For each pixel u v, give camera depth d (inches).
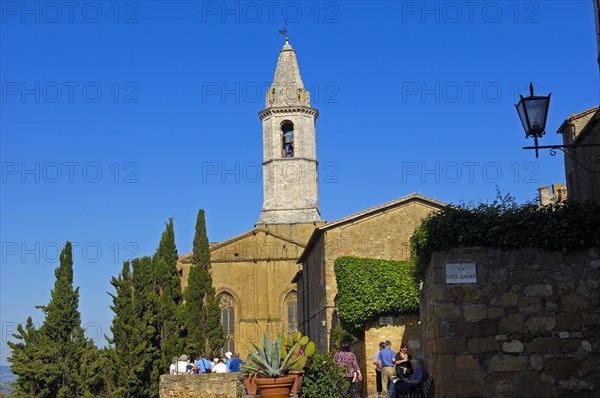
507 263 613.3
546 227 610.5
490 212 619.2
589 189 948.6
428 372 683.4
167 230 2324.1
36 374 1899.6
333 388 770.2
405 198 1707.7
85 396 1877.5
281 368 733.9
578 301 605.6
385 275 1112.2
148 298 2007.9
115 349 1953.7
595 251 610.9
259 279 3031.5
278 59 3543.3
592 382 595.2
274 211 3385.8
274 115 3447.3
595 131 897.5
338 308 1253.1
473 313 608.1
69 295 2015.3
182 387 1175.6
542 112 591.8
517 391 596.7
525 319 605.3
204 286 2576.3
